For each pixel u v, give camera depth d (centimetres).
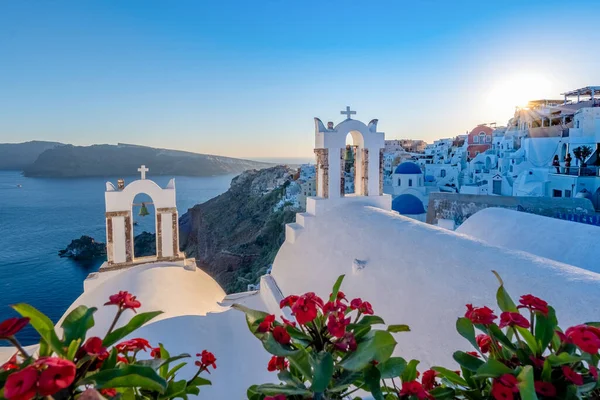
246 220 8475
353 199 927
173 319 668
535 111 4022
